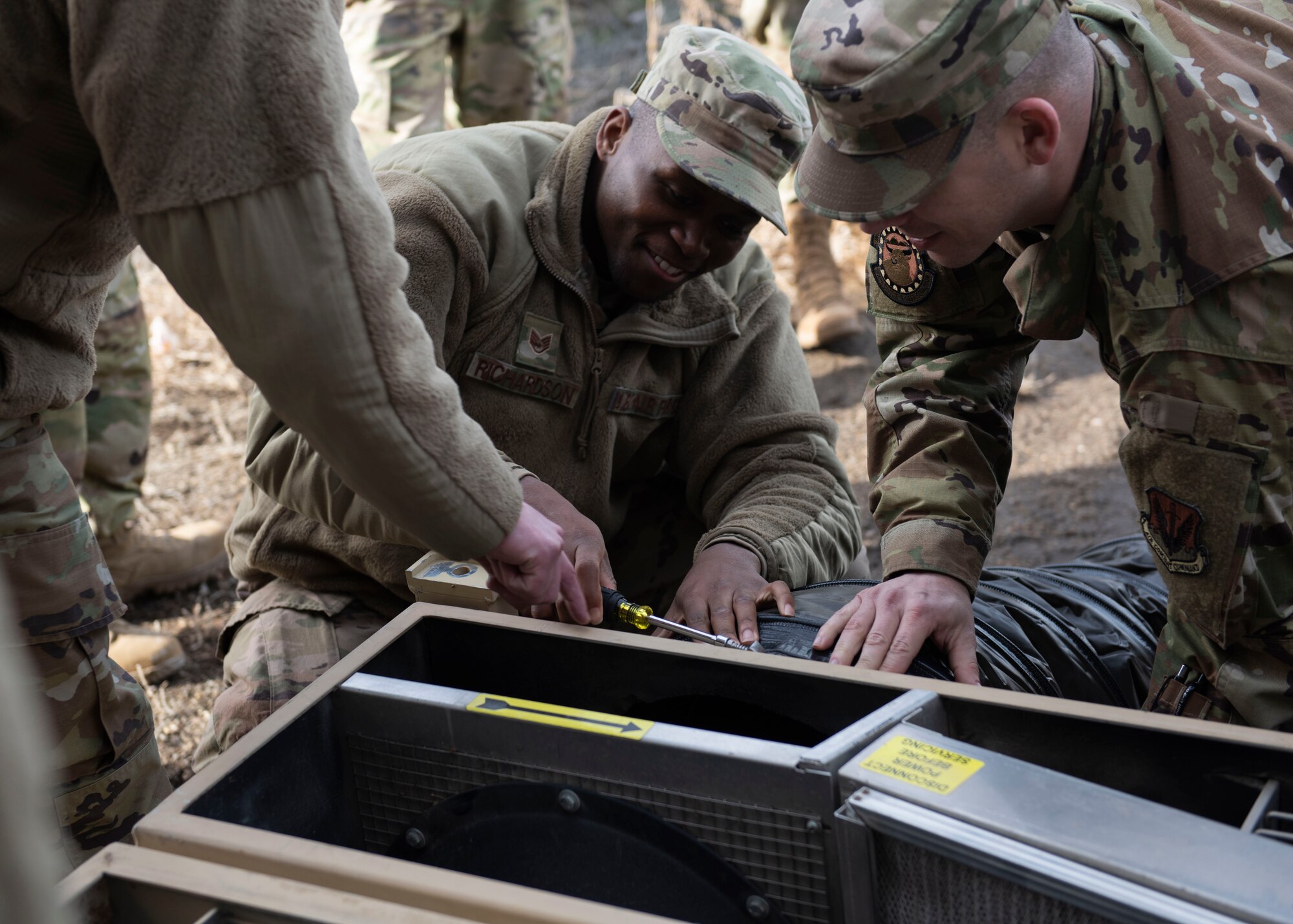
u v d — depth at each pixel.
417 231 1.82
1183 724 1.03
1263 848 0.88
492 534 1.23
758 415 2.11
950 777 0.97
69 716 1.56
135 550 2.95
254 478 1.97
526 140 2.05
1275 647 1.32
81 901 0.93
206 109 1.06
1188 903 0.84
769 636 1.61
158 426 3.85
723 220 1.88
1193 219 1.20
